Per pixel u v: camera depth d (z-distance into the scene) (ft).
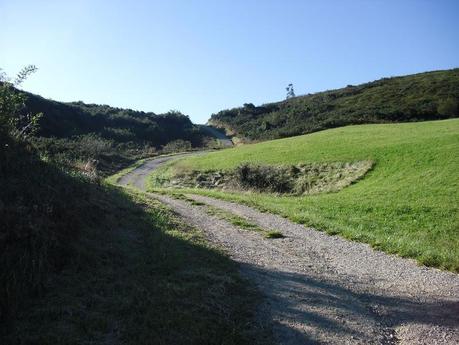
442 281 30.96
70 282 22.12
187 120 355.77
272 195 100.12
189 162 159.63
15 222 21.67
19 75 34.78
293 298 25.22
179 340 18.45
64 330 17.90
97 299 20.94
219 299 23.32
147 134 283.79
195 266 28.19
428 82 266.57
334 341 20.33
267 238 43.04
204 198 72.90
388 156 106.22
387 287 29.35
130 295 21.89
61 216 26.84
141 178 148.87
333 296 26.37
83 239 27.43
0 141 29.86
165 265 26.94
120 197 48.98
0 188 25.12
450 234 55.01
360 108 246.27
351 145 128.98
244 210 60.13
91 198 37.50
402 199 72.95
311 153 127.03
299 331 20.97
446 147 101.65
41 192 27.43
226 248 36.35
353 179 97.76
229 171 126.72
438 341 21.07
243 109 379.76
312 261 35.40
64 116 234.38
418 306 25.67
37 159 34.37
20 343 16.65
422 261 35.70
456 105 208.13
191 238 36.73
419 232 55.93
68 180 35.86
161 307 20.99
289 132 230.89
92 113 274.36
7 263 19.25
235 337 19.31
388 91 269.85
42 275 21.04
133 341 17.89
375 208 67.41
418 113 213.87
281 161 123.34
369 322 22.80
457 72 282.15
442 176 83.35
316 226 50.06
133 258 27.40
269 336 20.11
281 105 357.82
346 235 45.60
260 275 29.25
